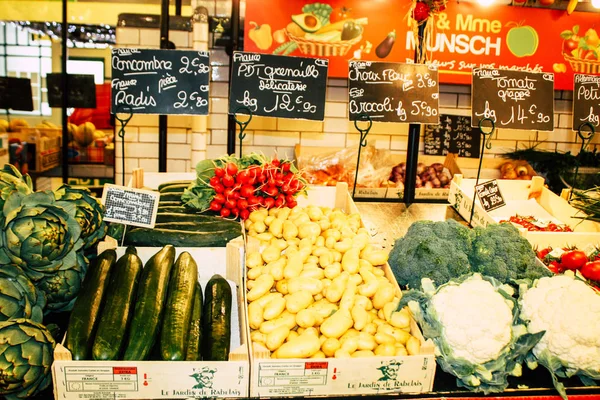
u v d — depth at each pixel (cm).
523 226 312
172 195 292
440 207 351
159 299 204
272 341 194
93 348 180
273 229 261
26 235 185
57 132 552
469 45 489
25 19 591
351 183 445
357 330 205
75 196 217
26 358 169
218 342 192
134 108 299
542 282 219
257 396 184
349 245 248
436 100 318
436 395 192
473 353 193
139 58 299
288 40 474
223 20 463
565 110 540
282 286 223
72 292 210
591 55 504
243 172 270
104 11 598
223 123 508
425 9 328
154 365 177
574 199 328
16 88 490
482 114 309
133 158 500
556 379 199
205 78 302
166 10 384
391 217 329
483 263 240
